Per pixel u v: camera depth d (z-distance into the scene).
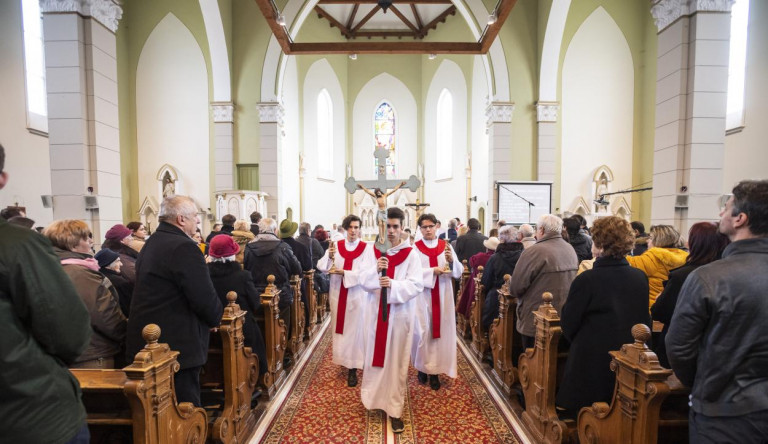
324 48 8.75
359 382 3.68
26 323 1.12
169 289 2.01
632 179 10.83
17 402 1.08
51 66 6.34
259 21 10.86
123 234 3.07
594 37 10.70
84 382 1.68
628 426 1.75
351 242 3.68
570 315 2.17
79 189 6.43
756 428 1.21
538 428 2.66
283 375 3.74
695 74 5.94
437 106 16.50
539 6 10.37
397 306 2.82
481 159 13.48
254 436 2.77
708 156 6.00
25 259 1.09
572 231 3.91
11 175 8.44
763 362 1.23
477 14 10.52
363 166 17.61
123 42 10.80
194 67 11.05
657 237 2.89
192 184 11.15
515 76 10.48
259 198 10.34
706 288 1.29
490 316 3.79
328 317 6.30
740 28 8.12
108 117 6.87
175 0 10.89
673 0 6.14
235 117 11.05
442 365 3.47
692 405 1.38
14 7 8.50
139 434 1.66
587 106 10.77
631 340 2.04
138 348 1.97
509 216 9.95
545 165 10.36
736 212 1.34
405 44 8.72
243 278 2.99
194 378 2.16
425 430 2.84
